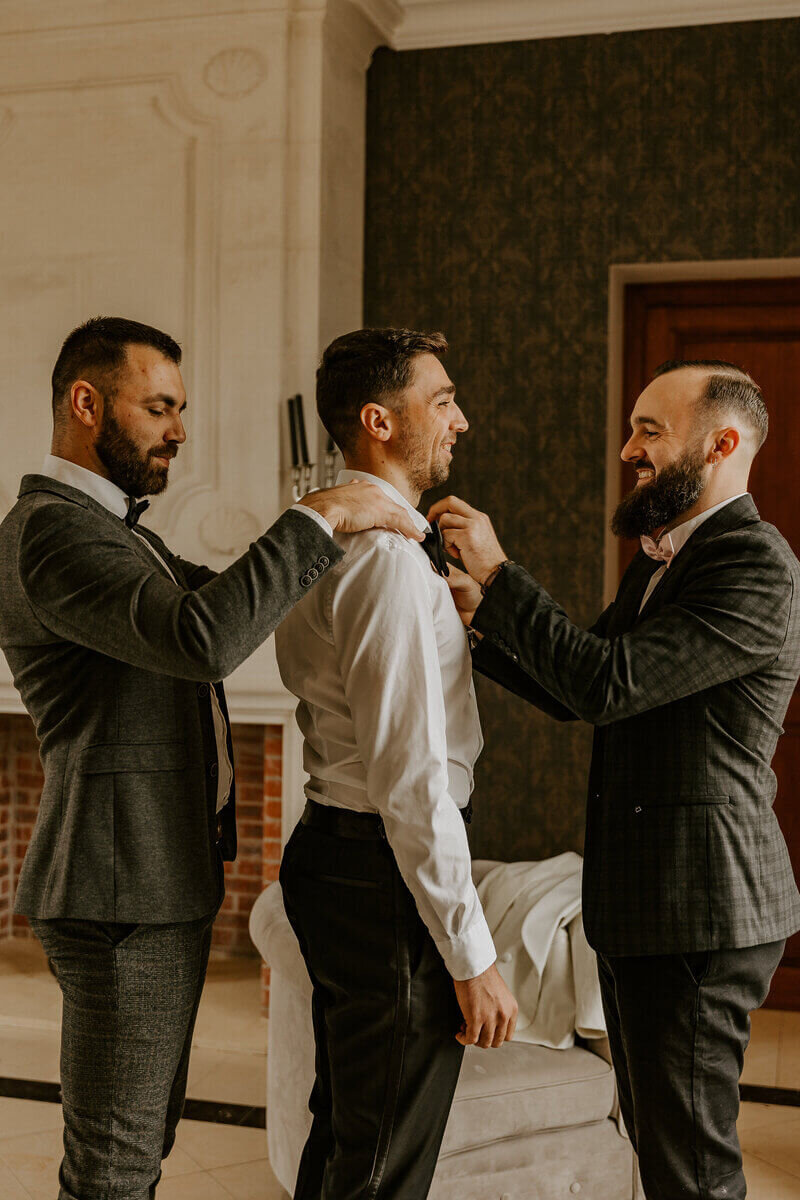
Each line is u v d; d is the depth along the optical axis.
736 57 3.67
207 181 3.67
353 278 3.91
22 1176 2.70
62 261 3.78
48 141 3.79
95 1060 1.77
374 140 3.95
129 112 3.73
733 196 3.68
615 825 1.88
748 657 1.79
